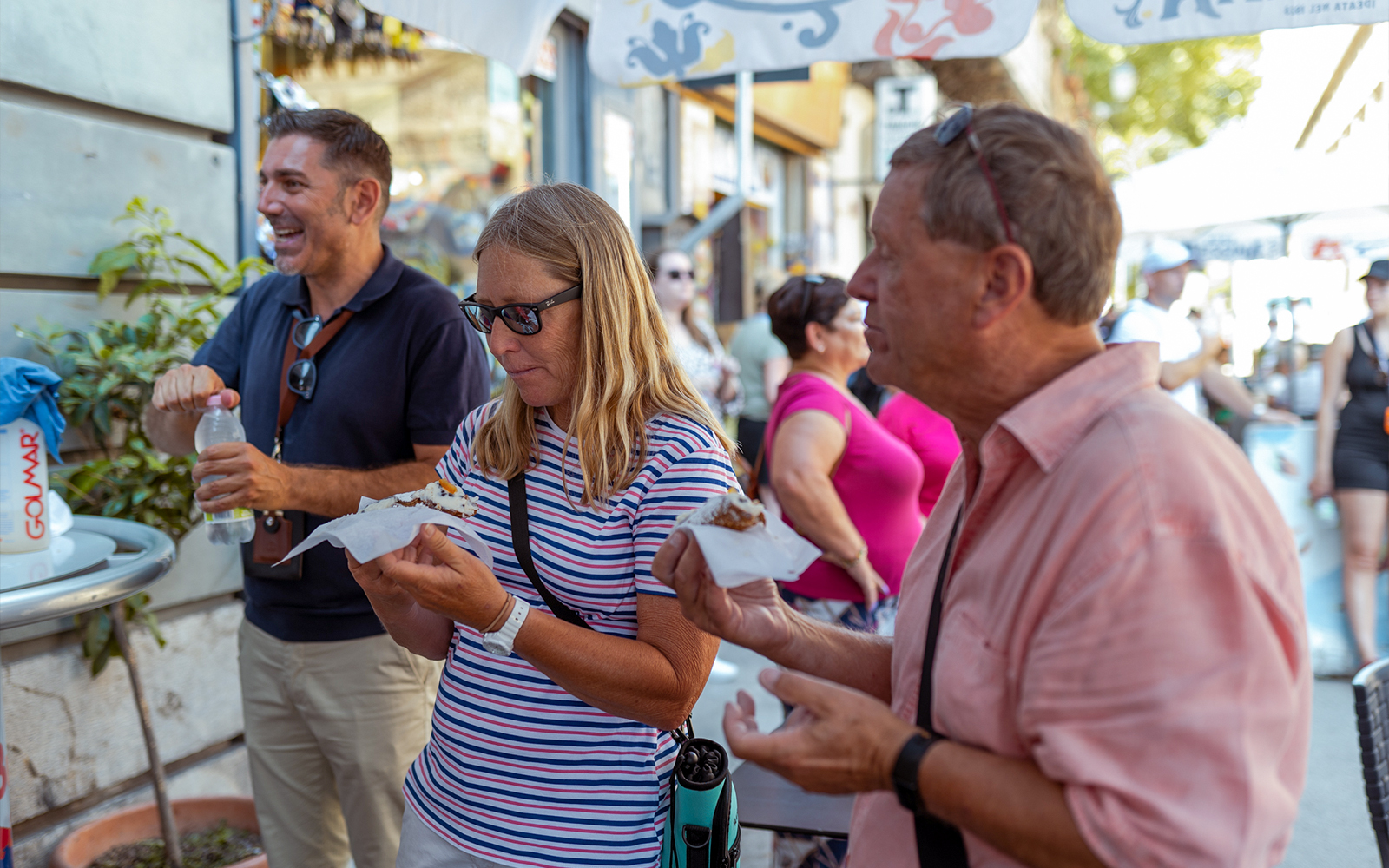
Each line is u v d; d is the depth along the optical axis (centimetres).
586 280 153
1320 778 400
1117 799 86
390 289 231
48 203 286
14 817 281
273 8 379
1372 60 918
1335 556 530
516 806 154
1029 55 1391
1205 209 772
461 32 237
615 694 146
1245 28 190
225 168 345
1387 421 507
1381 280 502
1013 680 98
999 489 105
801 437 266
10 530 182
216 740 345
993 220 97
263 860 271
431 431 224
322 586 222
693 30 228
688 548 123
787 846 235
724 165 898
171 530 305
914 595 118
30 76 280
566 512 157
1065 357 104
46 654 290
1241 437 693
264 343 242
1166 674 86
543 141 593
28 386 181
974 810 95
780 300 283
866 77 1208
